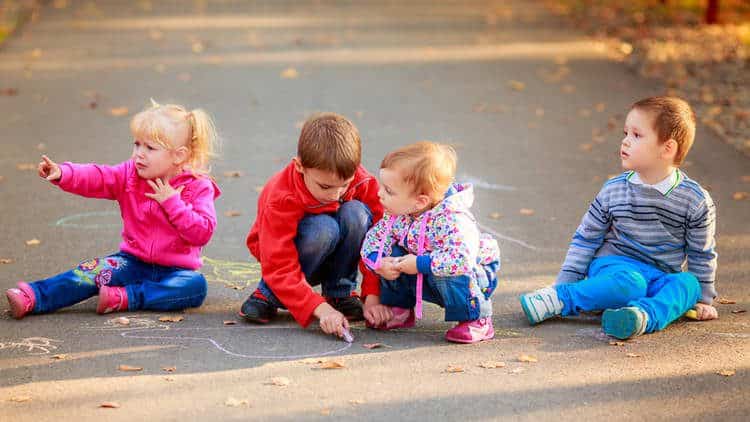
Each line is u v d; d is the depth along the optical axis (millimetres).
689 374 4605
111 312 5355
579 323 5328
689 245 5320
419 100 11258
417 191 4812
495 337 5105
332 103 11016
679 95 11680
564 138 9820
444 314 5465
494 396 4340
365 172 5355
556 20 17000
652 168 5215
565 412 4203
